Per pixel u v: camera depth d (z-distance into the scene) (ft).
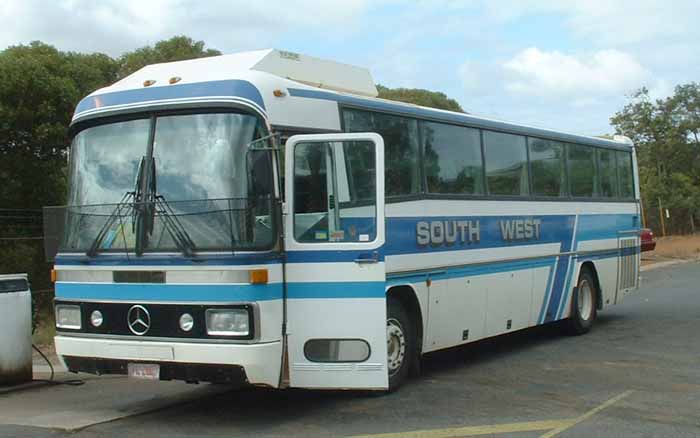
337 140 25.21
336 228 25.13
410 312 31.35
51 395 30.07
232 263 23.58
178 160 25.07
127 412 26.99
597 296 47.52
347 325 24.98
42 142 61.41
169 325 24.31
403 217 30.50
